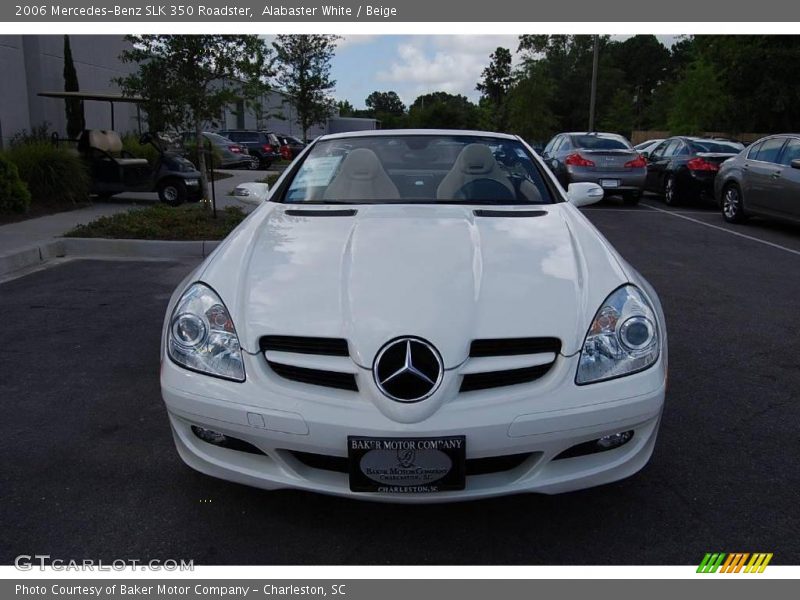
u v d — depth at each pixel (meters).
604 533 2.53
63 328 4.93
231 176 18.83
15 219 9.52
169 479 2.88
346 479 2.34
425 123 65.88
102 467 2.98
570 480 2.33
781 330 4.99
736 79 24.31
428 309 2.34
